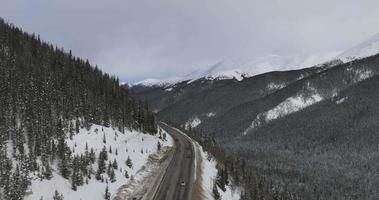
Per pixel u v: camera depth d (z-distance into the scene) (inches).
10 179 1716.3
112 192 2140.7
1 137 2023.9
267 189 4281.5
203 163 3555.6
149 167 2987.2
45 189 1829.5
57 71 3725.4
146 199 2226.9
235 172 3846.0
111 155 2699.3
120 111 3959.2
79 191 1968.5
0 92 2556.6
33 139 2215.8
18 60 3437.5
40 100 2780.5
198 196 2459.4
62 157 2166.6
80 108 3223.4
